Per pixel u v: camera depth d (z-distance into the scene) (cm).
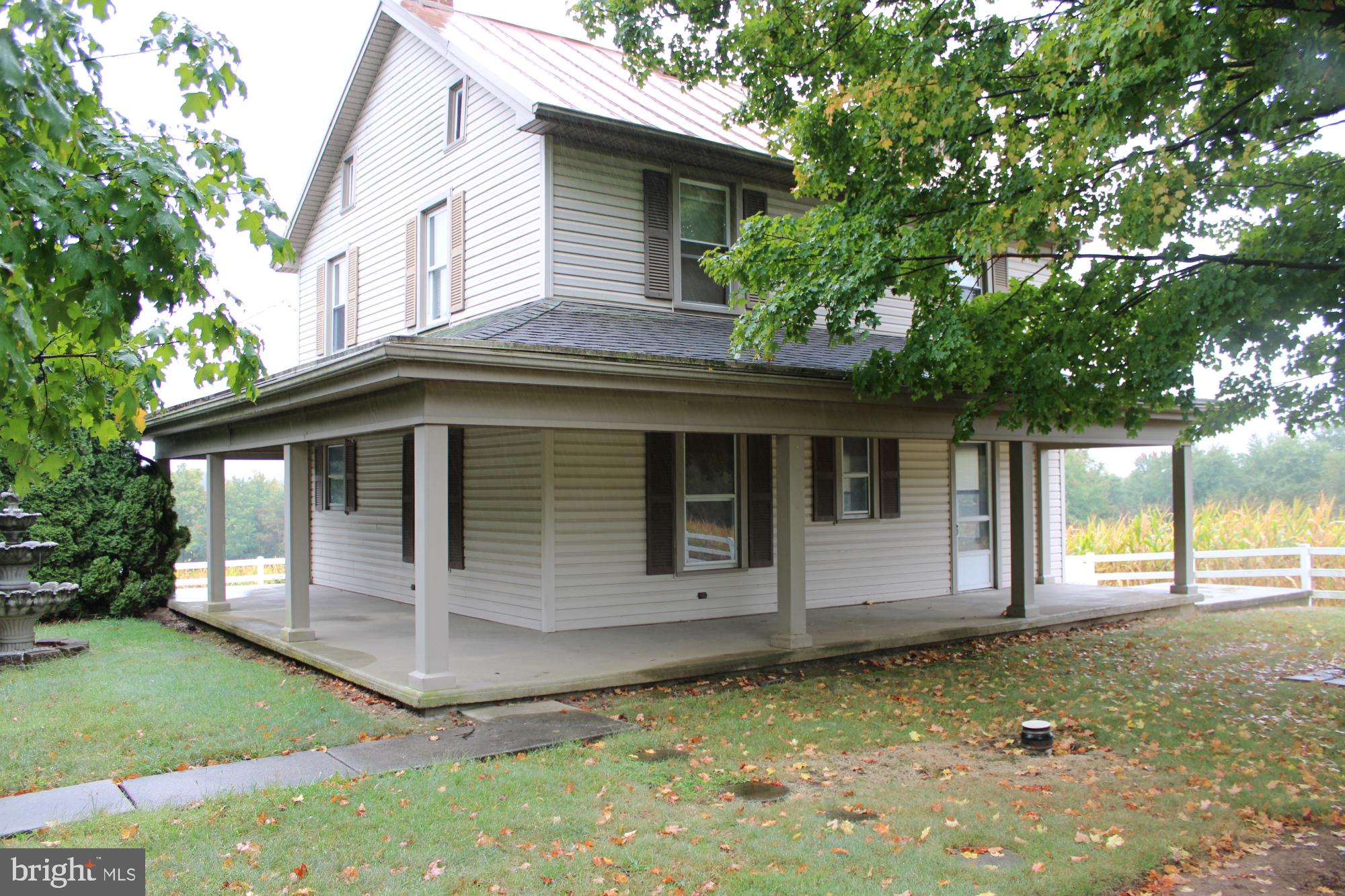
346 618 1194
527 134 1125
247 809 514
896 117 797
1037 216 775
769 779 596
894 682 900
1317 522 1998
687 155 1152
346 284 1592
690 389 867
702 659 909
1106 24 649
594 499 1102
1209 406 848
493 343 732
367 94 1512
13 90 261
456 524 1239
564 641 1005
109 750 632
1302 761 646
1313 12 658
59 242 294
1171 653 1068
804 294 850
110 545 1337
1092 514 5688
